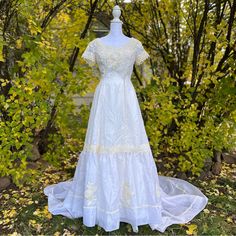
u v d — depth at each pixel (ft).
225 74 8.21
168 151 9.02
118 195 5.82
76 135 9.30
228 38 7.91
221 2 7.79
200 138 8.17
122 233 5.88
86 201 5.85
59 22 8.73
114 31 5.96
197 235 5.90
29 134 7.36
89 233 5.87
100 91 5.94
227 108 8.29
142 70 10.37
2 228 6.13
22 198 7.34
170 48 9.23
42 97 7.50
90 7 8.38
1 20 6.95
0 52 6.15
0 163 7.12
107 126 5.81
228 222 6.43
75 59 8.61
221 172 9.29
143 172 6.03
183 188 7.71
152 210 6.04
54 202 6.95
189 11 8.37
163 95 8.19
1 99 6.97
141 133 6.11
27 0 6.87
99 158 5.83
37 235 5.89
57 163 9.08
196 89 8.49
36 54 6.97
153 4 8.62
